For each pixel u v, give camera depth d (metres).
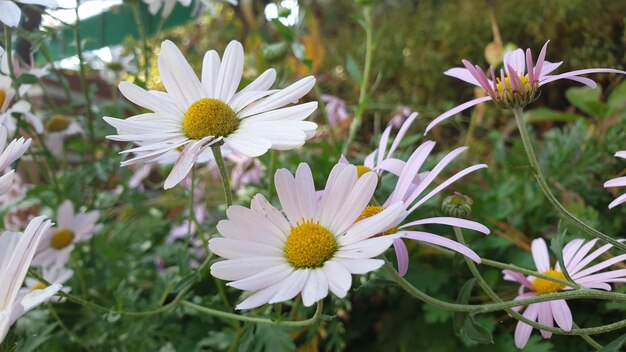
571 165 0.32
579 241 0.20
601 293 0.15
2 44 0.27
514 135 0.48
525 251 0.28
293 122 0.15
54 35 0.30
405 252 0.16
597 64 0.44
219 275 0.14
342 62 0.62
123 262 0.35
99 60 0.35
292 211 0.15
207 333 0.28
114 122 0.16
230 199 0.16
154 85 0.38
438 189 0.15
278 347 0.22
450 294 0.28
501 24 0.52
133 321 0.27
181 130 0.16
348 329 0.29
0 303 0.14
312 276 0.14
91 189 0.39
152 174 0.48
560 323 0.17
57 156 0.38
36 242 0.14
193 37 0.68
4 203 0.38
